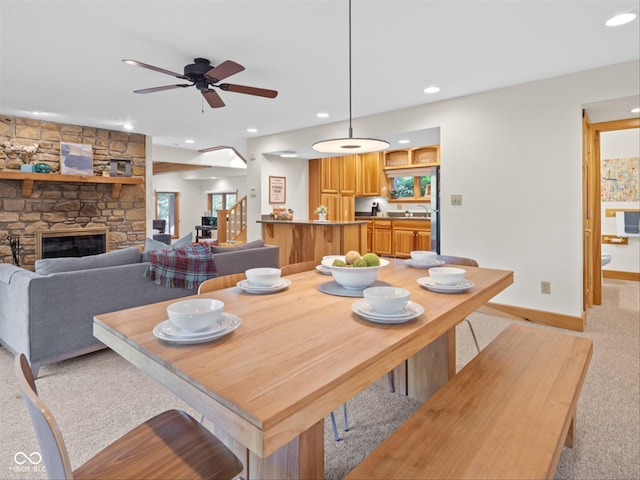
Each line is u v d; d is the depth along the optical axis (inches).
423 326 52.0
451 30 101.6
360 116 193.3
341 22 97.7
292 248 230.8
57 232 215.5
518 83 143.6
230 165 367.2
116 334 51.0
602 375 100.9
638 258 218.4
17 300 104.0
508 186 148.6
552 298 141.3
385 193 317.7
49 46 112.0
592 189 164.1
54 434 31.4
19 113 191.2
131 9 91.2
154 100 167.2
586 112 142.4
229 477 41.1
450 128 162.6
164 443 45.9
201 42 109.0
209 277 132.0
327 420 82.8
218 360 41.6
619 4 88.8
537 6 89.8
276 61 122.6
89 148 221.0
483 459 42.3
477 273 90.4
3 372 102.8
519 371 64.8
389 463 41.9
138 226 248.2
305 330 50.8
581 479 63.6
